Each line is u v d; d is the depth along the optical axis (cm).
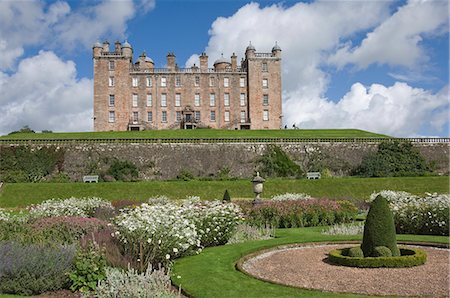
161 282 986
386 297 970
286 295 997
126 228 1259
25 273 1045
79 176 5303
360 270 1243
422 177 4388
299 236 1830
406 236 1770
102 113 7906
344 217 2336
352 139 5828
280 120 8225
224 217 1650
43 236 1307
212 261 1304
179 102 8131
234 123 8175
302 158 5672
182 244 1282
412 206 1931
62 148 5462
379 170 5219
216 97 8219
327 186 4159
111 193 3903
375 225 1330
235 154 5606
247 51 8288
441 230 1823
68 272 1077
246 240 1742
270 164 5431
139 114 8025
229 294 1011
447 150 5831
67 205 2197
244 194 4025
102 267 1086
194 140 5656
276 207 2292
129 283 939
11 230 1362
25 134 6719
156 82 8112
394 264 1259
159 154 5541
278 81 8288
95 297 998
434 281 1109
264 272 1238
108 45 8150
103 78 7969
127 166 5269
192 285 1075
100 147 5509
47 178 5091
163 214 1291
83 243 1234
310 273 1220
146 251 1236
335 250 1427
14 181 4747
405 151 5603
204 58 8275
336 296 980
